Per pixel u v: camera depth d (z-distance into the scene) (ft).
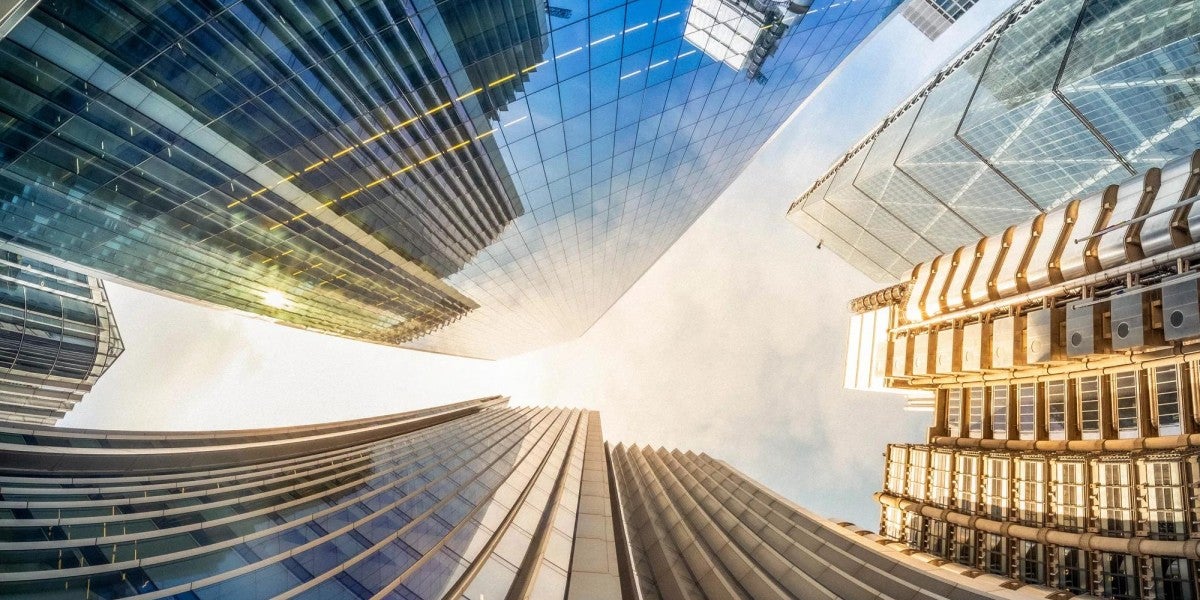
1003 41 303.68
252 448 126.93
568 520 103.09
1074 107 262.26
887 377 276.82
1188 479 153.48
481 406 369.09
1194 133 247.09
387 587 67.00
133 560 61.62
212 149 70.79
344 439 173.37
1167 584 154.81
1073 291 187.83
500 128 94.79
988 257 228.43
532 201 131.64
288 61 58.90
